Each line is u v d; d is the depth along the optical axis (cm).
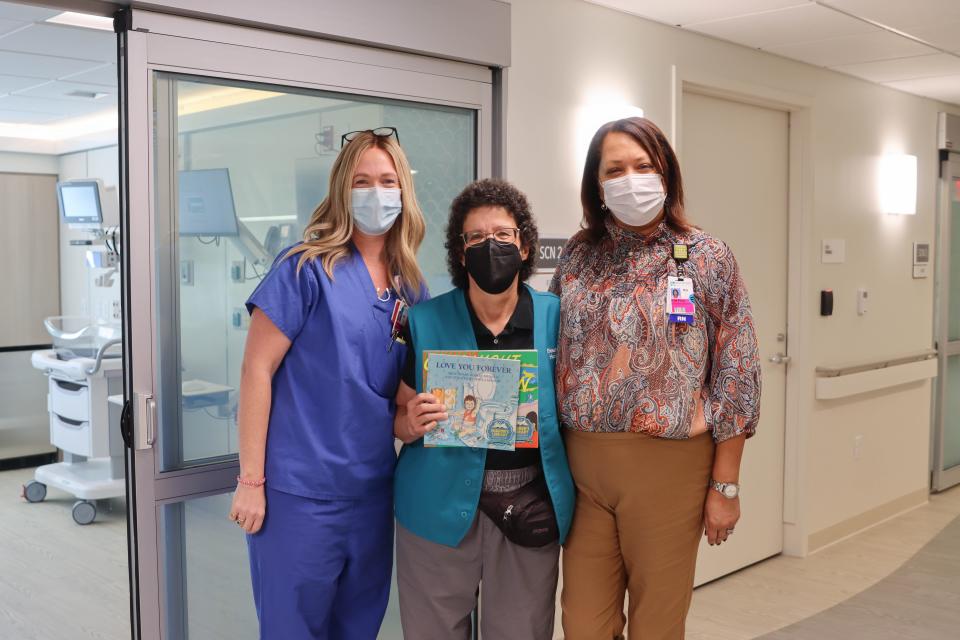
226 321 236
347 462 192
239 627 245
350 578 202
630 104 343
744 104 412
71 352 519
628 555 198
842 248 461
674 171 196
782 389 443
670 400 189
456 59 280
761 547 434
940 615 365
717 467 197
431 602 195
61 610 365
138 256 216
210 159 229
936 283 555
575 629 203
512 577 194
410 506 194
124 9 211
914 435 535
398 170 200
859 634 346
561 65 316
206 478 232
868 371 470
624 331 192
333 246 196
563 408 196
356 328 194
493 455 189
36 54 417
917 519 513
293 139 246
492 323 193
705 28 362
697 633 347
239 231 237
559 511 193
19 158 657
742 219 414
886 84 486
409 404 190
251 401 191
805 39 382
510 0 295
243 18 224
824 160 446
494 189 187
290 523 191
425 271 282
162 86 218
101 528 481
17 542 454
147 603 225
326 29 240
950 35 378
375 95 261
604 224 204
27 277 669
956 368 582
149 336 220
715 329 197
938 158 548
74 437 502
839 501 471
